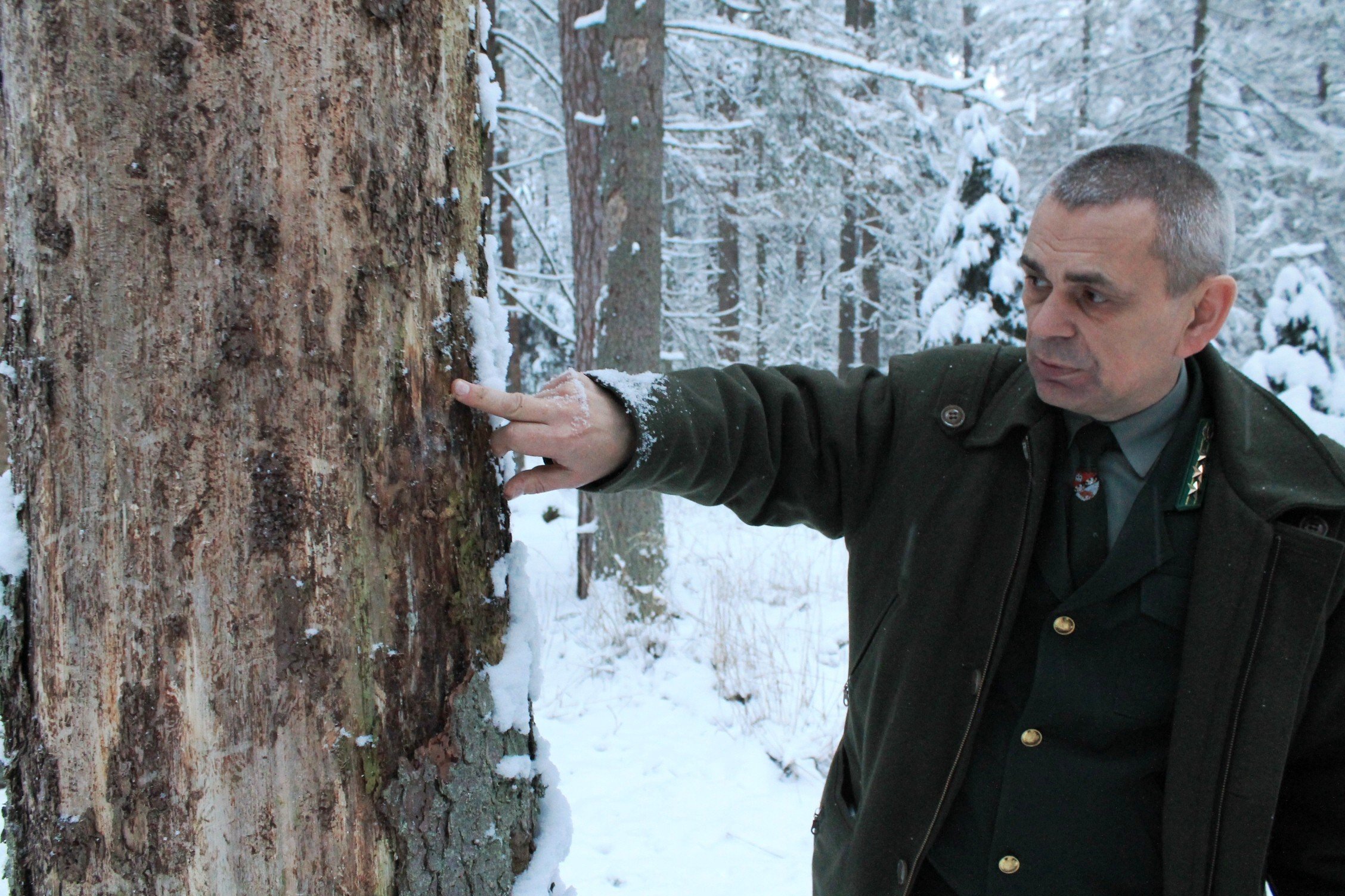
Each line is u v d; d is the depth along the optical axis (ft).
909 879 3.92
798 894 8.85
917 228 48.52
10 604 2.85
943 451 4.06
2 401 2.87
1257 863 3.45
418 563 3.07
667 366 29.07
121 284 2.62
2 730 3.00
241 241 2.66
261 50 2.65
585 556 18.86
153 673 2.71
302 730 2.82
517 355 36.58
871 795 4.02
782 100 32.45
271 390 2.73
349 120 2.80
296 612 2.79
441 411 3.14
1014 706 3.89
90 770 2.77
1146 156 3.35
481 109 3.45
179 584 2.69
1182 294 3.33
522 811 3.49
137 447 2.66
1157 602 3.58
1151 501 3.64
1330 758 3.67
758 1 29.50
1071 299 3.39
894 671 4.02
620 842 9.78
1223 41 38.91
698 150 27.78
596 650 15.85
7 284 2.80
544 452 3.34
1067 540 3.78
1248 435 3.65
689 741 12.35
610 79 16.33
